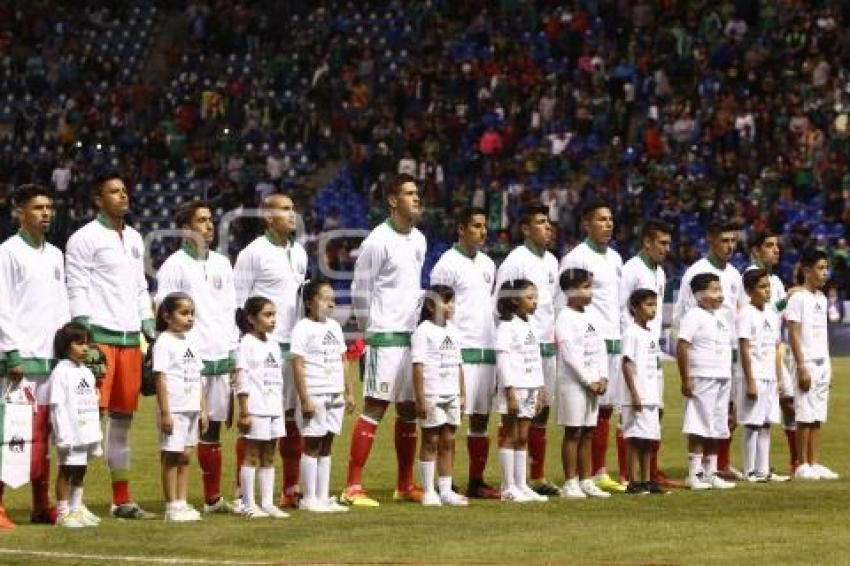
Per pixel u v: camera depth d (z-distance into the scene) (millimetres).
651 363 24625
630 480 24469
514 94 63562
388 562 17250
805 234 53125
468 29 67688
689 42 63781
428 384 22875
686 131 60156
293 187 61719
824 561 17297
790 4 64500
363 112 65000
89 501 23328
